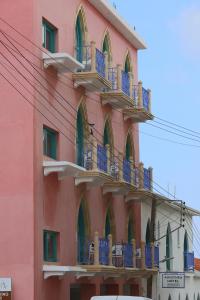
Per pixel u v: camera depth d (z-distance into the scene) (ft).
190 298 151.64
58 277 84.38
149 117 115.75
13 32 82.12
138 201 116.37
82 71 92.53
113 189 102.63
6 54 82.23
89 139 95.81
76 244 91.40
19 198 79.87
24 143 80.59
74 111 92.68
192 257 154.20
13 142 80.89
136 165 119.96
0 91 81.82
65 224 88.28
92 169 92.07
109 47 108.88
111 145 107.45
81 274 89.76
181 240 147.54
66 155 89.51
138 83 113.29
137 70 123.95
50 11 86.74
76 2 95.09
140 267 109.29
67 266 84.53
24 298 78.07
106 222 106.22
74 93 92.94
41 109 82.89
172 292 136.87
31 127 80.64
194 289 156.56
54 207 85.10
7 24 82.28
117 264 99.60
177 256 143.64
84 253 92.02
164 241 135.13
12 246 79.25
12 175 80.43
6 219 79.87
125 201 113.29
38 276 79.46
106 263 93.76
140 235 120.57
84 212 96.02
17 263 78.84
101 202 102.27
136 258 108.58
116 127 110.11
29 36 81.66
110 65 108.47
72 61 85.05
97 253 90.99
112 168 101.35
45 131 85.30
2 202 80.23
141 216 121.80
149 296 114.42
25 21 81.92
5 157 80.89
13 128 81.10
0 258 79.30
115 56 112.06
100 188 101.86
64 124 89.35
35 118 81.15
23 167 80.23
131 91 108.68
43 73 83.87
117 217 108.99
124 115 113.60
